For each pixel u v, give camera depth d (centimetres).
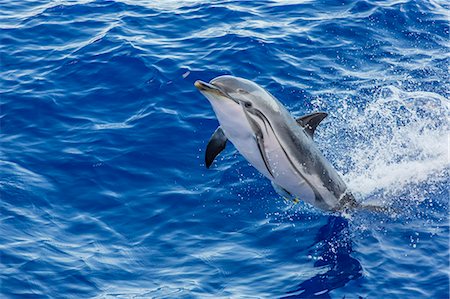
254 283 1511
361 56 2448
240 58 2384
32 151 1933
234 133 1553
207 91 1486
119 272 1536
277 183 1662
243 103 1521
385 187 1844
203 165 1917
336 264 1564
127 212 1739
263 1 2836
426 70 2367
